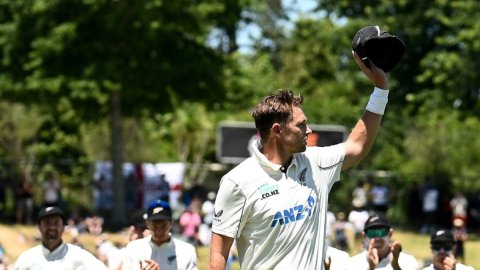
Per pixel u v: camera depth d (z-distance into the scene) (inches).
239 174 300.0
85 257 480.1
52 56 1553.9
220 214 301.4
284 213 295.6
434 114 1787.6
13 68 1608.0
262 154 299.7
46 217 475.5
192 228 1187.3
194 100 1663.4
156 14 1542.8
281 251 295.7
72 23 1524.4
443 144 2082.9
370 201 1574.8
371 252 425.1
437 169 2060.8
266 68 2492.6
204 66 1609.3
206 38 1684.3
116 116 1617.9
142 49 1556.3
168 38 1604.3
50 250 478.6
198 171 1811.0
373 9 1769.2
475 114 1708.9
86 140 2127.2
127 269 500.1
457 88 1658.5
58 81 1537.9
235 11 1644.9
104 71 1529.3
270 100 302.0
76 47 1550.2
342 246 1163.9
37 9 1528.1
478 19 1620.3
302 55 2413.9
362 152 311.4
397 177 1774.1
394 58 300.8
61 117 2010.3
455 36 1683.1
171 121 2108.8
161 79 1598.2
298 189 298.0
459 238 1095.6
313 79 2378.2
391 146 2118.6
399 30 1738.4
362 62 300.8
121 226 1539.1
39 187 1732.3
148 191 1577.3
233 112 2209.6
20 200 1514.5
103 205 1619.1
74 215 1412.4
